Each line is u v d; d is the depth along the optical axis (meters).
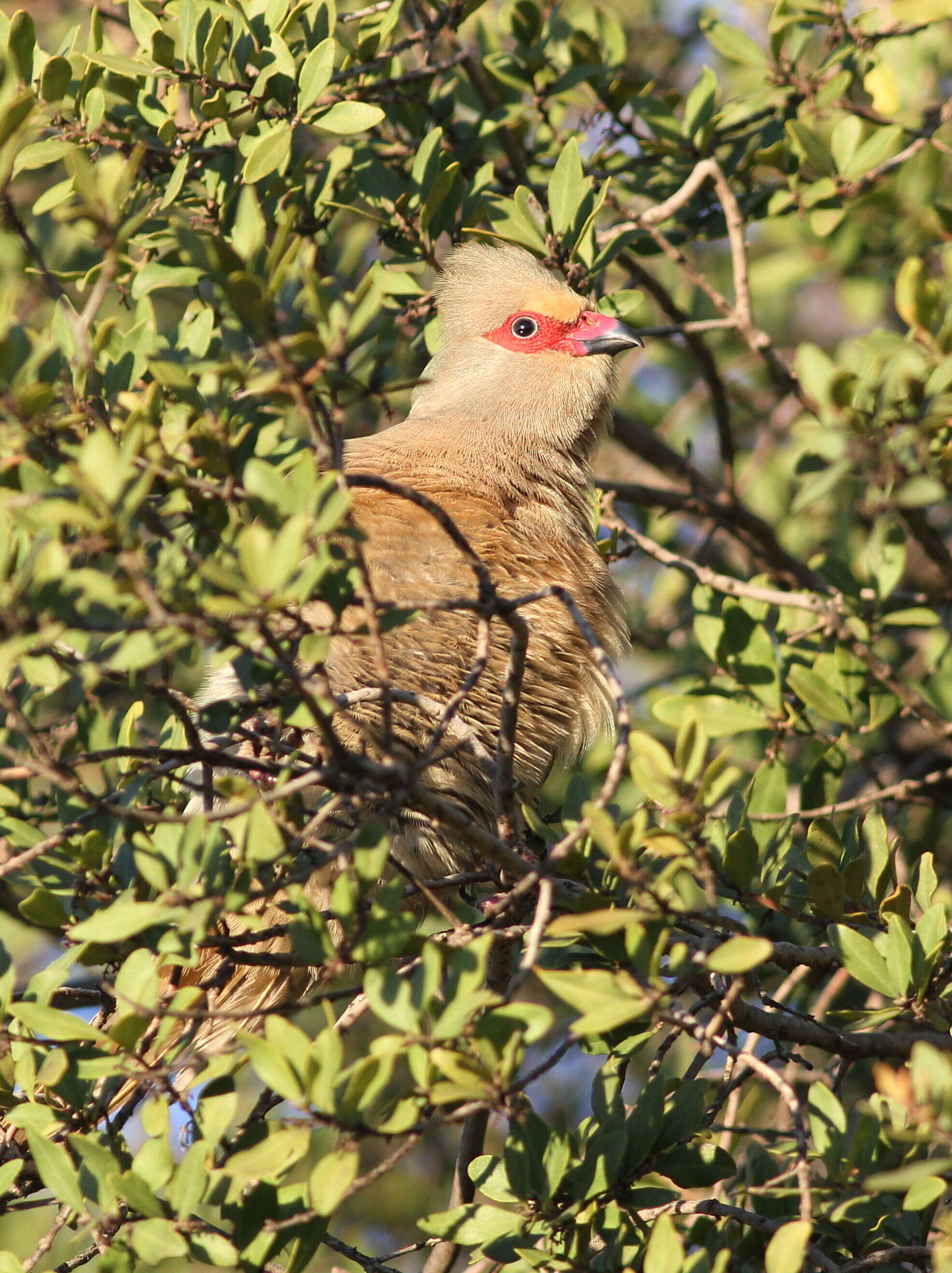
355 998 7.42
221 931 7.48
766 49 13.20
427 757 5.21
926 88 11.65
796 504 6.18
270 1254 5.48
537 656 8.52
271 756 6.61
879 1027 7.99
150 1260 5.20
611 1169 6.07
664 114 10.85
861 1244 6.36
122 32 12.80
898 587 11.66
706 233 11.37
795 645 9.96
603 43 11.18
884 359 7.45
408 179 10.34
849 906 7.34
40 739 5.57
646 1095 6.35
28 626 4.84
